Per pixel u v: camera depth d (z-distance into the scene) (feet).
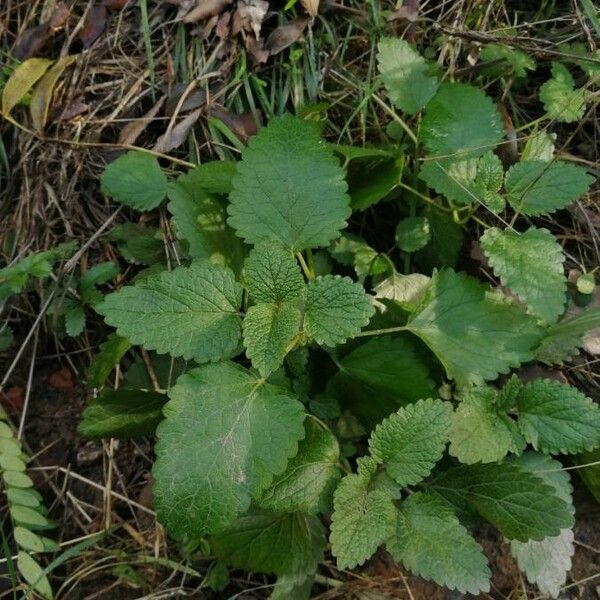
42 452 1.47
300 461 1.22
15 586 1.32
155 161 1.47
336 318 1.19
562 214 1.58
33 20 1.68
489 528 1.39
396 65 1.47
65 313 1.49
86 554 1.40
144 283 1.19
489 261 1.32
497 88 1.64
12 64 1.63
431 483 1.31
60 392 1.53
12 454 1.33
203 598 1.36
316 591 1.36
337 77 1.62
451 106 1.44
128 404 1.30
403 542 1.20
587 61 1.57
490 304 1.32
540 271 1.30
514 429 1.27
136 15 1.66
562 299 1.28
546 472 1.31
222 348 1.20
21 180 1.59
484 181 1.39
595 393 1.47
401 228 1.47
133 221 1.56
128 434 1.35
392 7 1.65
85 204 1.57
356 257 1.44
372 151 1.40
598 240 1.55
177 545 1.40
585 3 1.58
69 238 1.55
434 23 1.62
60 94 1.61
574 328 1.38
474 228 1.53
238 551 1.27
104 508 1.44
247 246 1.40
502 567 1.37
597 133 1.61
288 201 1.29
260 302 1.22
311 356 1.40
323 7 1.63
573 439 1.25
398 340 1.32
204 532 1.11
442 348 1.29
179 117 1.58
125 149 1.57
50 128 1.60
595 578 1.36
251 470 1.13
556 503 1.20
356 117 1.60
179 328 1.19
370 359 1.32
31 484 1.33
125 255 1.50
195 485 1.12
